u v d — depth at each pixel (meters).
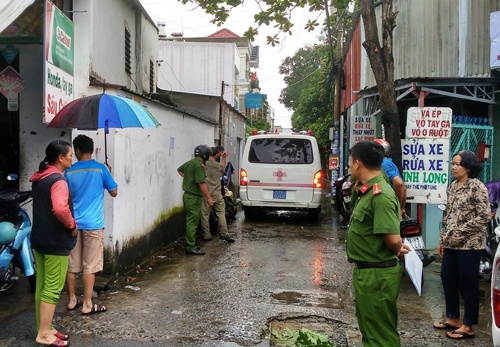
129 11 10.27
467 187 4.55
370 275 3.28
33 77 6.05
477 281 4.46
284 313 4.98
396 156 7.22
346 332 4.52
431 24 9.27
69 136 6.04
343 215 10.64
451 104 9.65
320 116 26.97
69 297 4.95
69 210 4.03
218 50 24.22
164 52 24.20
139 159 6.79
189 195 7.69
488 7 8.51
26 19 5.42
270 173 10.73
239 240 8.98
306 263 7.22
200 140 10.76
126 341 4.17
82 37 6.08
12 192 5.22
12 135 6.18
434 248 8.14
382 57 7.28
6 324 4.49
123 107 4.97
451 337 4.43
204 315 4.86
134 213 6.61
